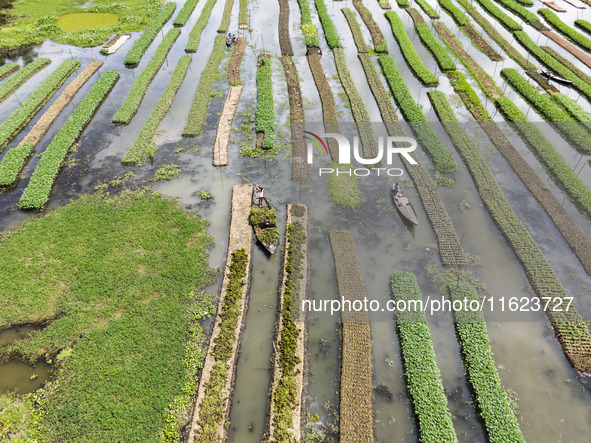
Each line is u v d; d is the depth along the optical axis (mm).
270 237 26703
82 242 26812
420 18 55438
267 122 36844
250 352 21484
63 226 27953
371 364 20891
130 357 20875
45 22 55750
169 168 32594
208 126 37375
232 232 27406
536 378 20312
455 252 26000
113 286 24156
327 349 21656
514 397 19562
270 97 40094
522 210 29047
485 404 19047
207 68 45125
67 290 24031
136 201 29844
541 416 18953
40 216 29016
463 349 21297
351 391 19719
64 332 21891
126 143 35562
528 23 55125
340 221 28344
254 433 18547
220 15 59031
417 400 19219
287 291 23891
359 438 18094
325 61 47094
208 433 18062
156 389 19672
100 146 35219
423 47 49406
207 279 24750
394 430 18594
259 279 25031
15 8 60312
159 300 23516
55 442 17953
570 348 21266
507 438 17906
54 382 19953
